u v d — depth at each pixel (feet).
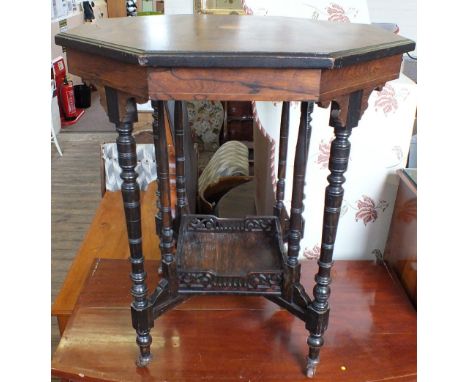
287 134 3.02
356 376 2.51
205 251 2.83
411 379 2.53
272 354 2.64
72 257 5.69
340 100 1.94
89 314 2.91
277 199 3.17
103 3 14.70
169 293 2.55
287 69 1.70
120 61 1.77
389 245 3.56
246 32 2.09
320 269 2.32
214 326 2.85
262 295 2.60
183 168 3.13
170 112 3.63
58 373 2.52
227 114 7.53
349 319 2.94
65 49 2.01
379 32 2.26
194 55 1.63
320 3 3.33
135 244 2.26
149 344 2.50
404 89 3.11
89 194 7.42
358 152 3.31
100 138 9.95
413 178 3.22
